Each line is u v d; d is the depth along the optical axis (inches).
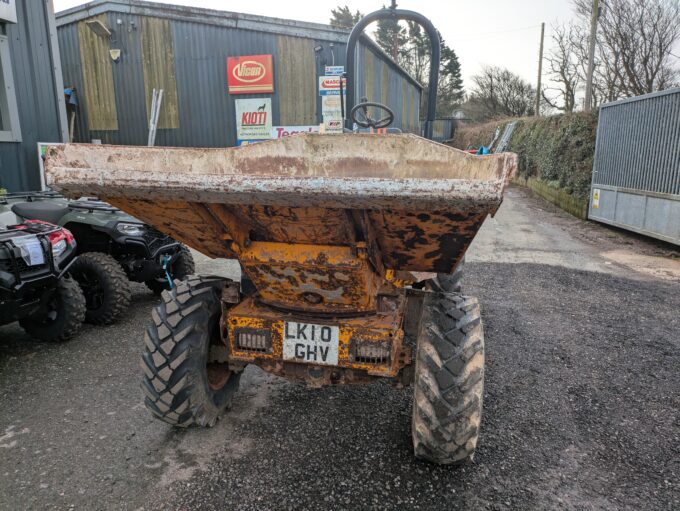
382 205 70.2
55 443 110.8
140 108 502.0
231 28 468.4
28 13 315.6
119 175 74.0
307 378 100.6
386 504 91.9
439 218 77.0
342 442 111.3
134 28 484.7
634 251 338.3
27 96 317.1
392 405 127.7
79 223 192.7
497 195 64.1
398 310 99.9
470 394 91.9
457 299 102.0
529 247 344.2
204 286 108.0
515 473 101.0
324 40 452.8
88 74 505.7
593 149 495.5
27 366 150.7
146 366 101.2
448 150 81.7
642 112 379.6
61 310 163.8
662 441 112.9
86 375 144.9
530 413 123.9
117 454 106.9
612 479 99.7
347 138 86.5
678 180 333.1
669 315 201.9
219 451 107.8
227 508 90.7
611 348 165.5
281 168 89.9
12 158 309.7
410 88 708.0
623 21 695.1
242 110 480.4
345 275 88.3
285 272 91.0
